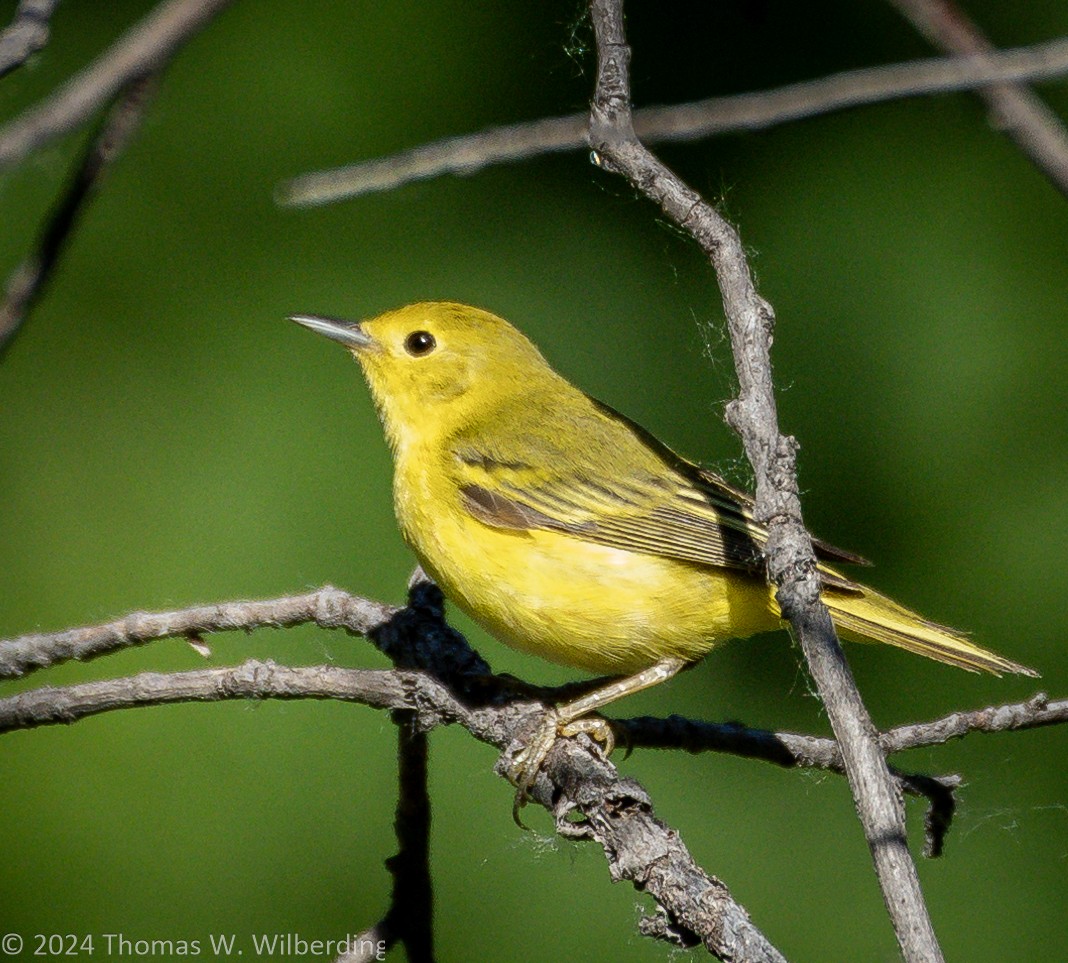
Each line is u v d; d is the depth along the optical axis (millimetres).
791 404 14680
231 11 15859
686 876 7004
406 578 13828
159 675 8070
